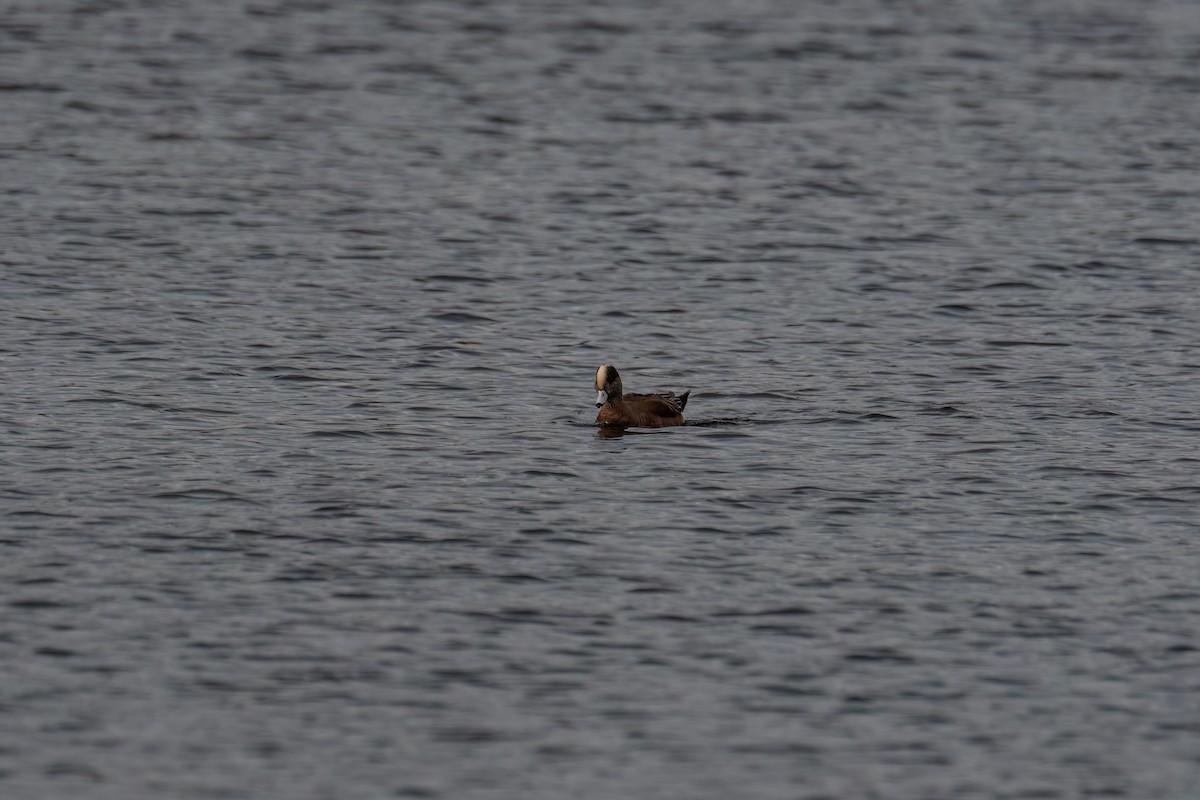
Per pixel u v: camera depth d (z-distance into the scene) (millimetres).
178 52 88812
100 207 64188
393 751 28359
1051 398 46562
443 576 34469
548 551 35781
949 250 61969
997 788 27656
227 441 41969
